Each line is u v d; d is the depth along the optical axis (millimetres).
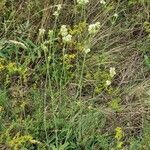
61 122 2945
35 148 2867
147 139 2832
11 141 2805
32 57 3299
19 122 2951
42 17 3480
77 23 3531
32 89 3160
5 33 3420
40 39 3393
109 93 3160
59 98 3080
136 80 3275
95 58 3332
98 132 2924
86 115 2957
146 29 3520
